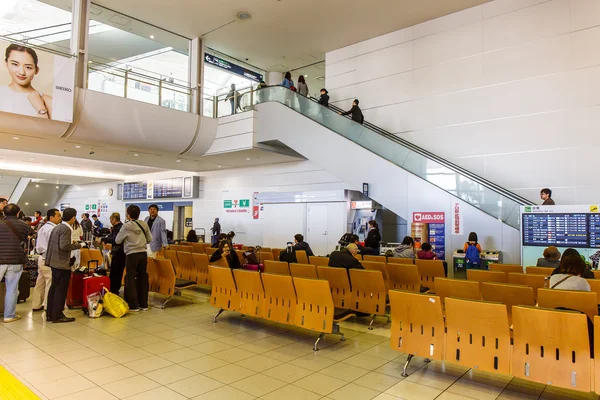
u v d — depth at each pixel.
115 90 10.86
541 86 9.59
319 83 18.52
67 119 9.60
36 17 13.80
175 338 4.93
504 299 4.22
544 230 7.49
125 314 6.11
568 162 9.13
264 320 5.92
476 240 7.96
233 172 17.47
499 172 10.12
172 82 12.48
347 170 10.49
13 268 5.55
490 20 10.48
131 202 23.16
